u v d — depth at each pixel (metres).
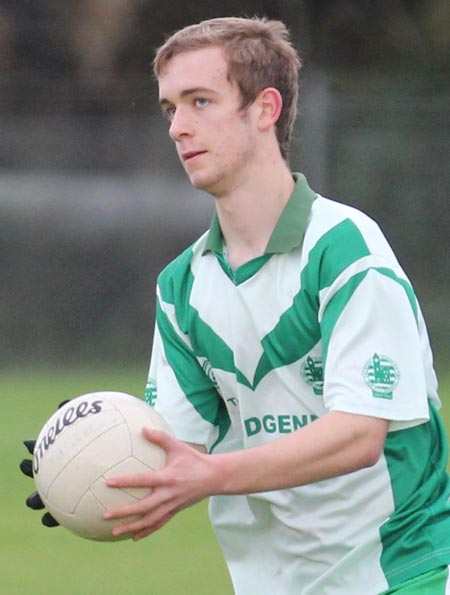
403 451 12.52
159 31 72.25
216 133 12.60
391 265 12.30
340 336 12.07
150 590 22.69
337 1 71.94
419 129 52.50
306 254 12.51
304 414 12.90
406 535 12.55
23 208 51.28
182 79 12.62
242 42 12.69
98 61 71.94
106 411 12.06
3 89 51.78
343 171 52.44
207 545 26.86
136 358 51.25
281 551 13.37
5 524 28.62
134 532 11.57
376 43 71.81
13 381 48.03
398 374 11.98
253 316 12.81
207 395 13.75
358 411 11.75
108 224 51.53
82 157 51.72
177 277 13.52
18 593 22.45
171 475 11.14
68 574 24.06
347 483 12.60
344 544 12.76
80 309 51.28
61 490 11.84
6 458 34.53
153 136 51.97
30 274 51.22
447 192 52.25
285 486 11.49
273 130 12.88
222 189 12.80
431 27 72.44
